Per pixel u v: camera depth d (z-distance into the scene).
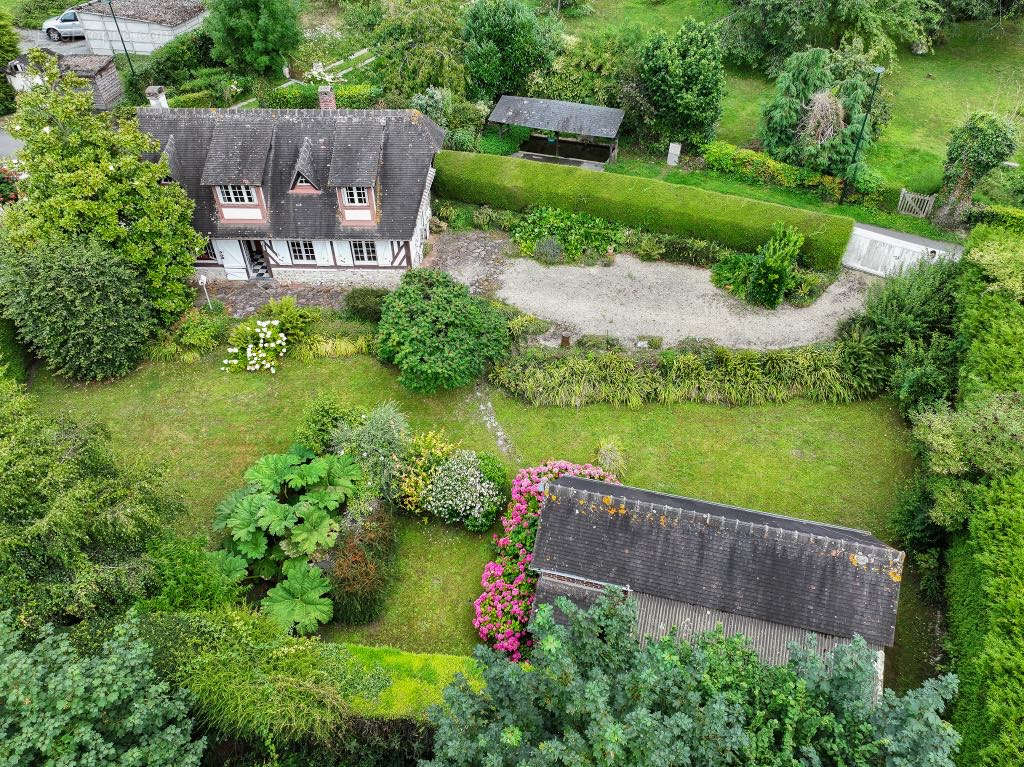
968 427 22.39
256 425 28.47
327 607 21.72
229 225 34.03
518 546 23.34
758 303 33.72
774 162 41.19
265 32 48.97
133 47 56.84
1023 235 31.61
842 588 19.48
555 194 38.19
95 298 28.09
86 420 28.19
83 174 27.92
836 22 46.81
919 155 43.19
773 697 13.28
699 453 27.58
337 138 33.50
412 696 18.28
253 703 15.65
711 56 41.41
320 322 32.75
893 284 30.52
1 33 49.22
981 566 19.77
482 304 31.00
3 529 16.41
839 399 29.23
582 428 28.55
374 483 24.64
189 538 22.45
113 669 13.51
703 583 20.02
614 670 13.76
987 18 53.41
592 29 57.91
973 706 17.38
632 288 34.94
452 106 43.62
